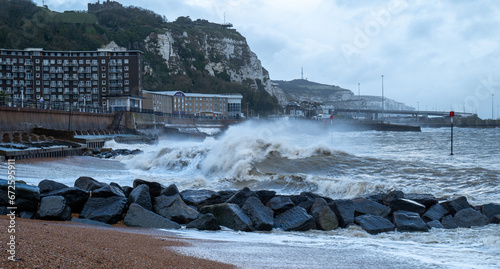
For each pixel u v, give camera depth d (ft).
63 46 495.41
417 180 70.44
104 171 98.02
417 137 337.31
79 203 46.80
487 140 277.44
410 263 30.14
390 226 43.73
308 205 49.29
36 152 121.90
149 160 107.34
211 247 33.14
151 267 24.54
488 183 66.28
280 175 74.84
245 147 91.71
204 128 372.99
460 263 30.22
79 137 186.60
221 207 44.75
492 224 44.88
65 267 21.36
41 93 381.81
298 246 35.60
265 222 43.68
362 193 62.18
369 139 297.74
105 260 24.26
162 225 42.83
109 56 386.32
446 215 47.42
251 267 27.71
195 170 92.12
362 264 29.66
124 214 46.29
